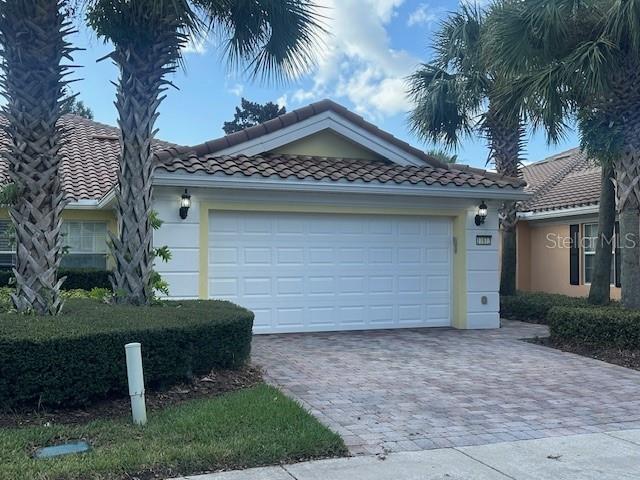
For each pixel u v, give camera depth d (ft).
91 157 53.93
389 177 39.70
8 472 14.85
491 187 41.73
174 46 27.94
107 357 20.56
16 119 22.74
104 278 45.34
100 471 15.24
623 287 36.24
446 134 54.24
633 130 34.42
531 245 64.44
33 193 22.86
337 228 41.29
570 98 35.91
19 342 19.21
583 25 34.47
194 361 23.36
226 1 28.17
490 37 36.45
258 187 37.06
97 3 26.14
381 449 18.07
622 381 27.35
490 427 20.49
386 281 42.34
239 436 17.84
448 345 35.88
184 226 37.11
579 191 58.08
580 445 18.84
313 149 43.11
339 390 24.88
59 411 20.15
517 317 49.26
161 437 17.67
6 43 22.72
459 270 43.27
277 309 39.78
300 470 16.21
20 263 23.00
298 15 30.09
